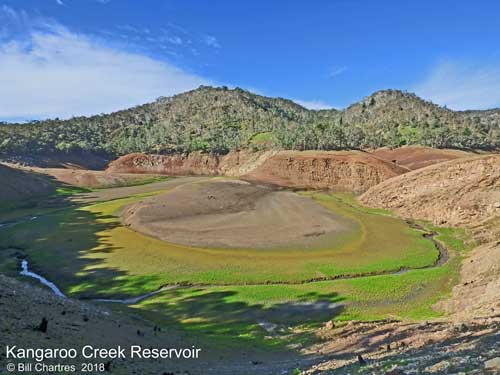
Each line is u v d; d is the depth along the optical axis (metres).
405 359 15.45
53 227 65.69
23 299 21.47
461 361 12.82
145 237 58.62
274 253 51.38
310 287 40.50
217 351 24.56
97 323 22.03
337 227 63.81
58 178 121.62
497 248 43.31
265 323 32.94
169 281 42.50
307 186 108.38
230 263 47.66
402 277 42.78
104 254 51.03
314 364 19.44
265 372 17.64
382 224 66.62
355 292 39.00
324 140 145.62
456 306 33.22
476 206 63.50
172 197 79.06
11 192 97.06
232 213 72.25
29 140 175.50
